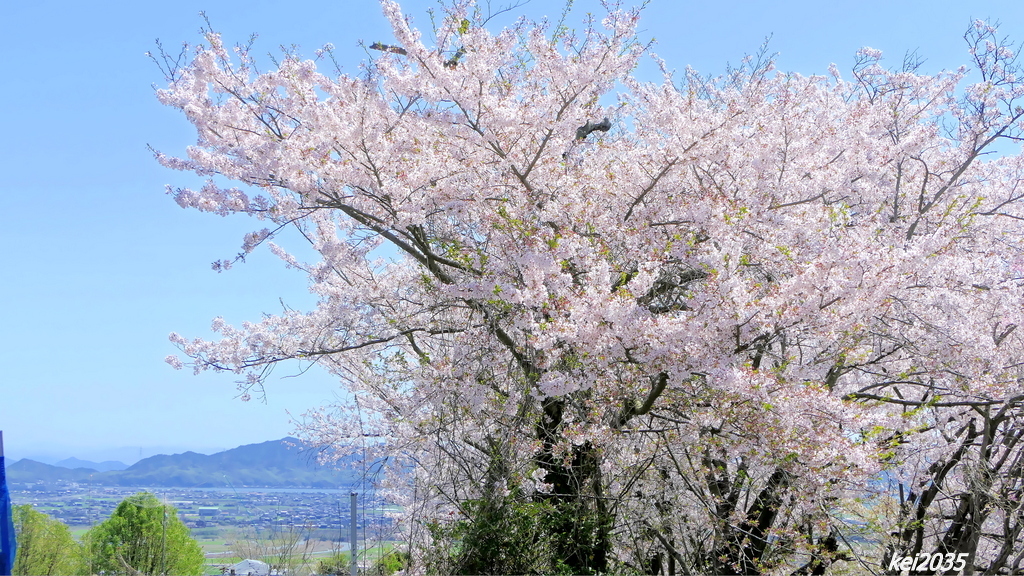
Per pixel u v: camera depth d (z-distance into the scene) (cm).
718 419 643
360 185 668
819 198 733
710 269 607
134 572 930
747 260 588
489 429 745
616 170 744
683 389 638
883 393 795
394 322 755
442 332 759
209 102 664
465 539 654
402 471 897
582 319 566
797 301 556
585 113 716
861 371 735
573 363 608
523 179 694
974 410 775
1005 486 761
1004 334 728
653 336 553
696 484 707
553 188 717
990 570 777
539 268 577
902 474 723
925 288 636
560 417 728
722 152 704
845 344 626
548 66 676
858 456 559
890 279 553
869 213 784
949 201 830
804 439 579
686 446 702
